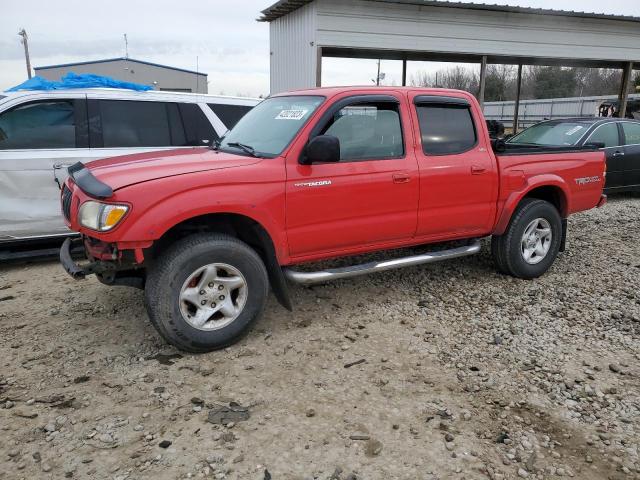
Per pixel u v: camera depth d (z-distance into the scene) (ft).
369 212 14.48
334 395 11.15
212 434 9.82
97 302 16.12
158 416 10.37
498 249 17.94
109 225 11.43
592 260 20.79
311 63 46.34
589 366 12.43
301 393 11.22
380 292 17.01
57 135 20.20
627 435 9.95
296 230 13.48
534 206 17.72
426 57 57.21
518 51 54.39
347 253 14.78
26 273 19.21
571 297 16.74
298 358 12.71
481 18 51.75
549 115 123.34
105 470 8.86
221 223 13.30
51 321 14.76
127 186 11.59
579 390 11.43
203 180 12.10
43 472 8.79
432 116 15.74
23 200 19.67
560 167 18.24
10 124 19.51
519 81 70.38
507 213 17.10
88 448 9.41
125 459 9.13
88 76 22.86
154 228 11.55
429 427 10.11
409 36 48.93
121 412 10.48
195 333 12.41
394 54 54.75
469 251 17.04
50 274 19.03
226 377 11.82
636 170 32.58
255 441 9.63
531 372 12.16
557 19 55.21
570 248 22.62
